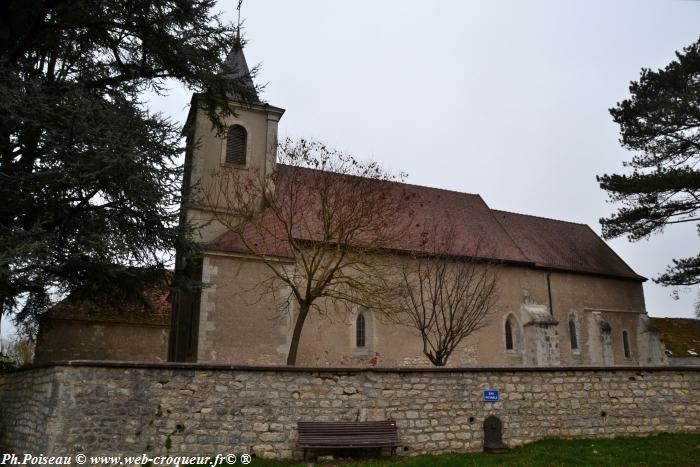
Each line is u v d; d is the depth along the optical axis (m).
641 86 23.50
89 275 14.26
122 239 14.20
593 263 27.52
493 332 22.33
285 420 10.41
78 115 12.96
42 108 12.90
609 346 25.17
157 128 14.67
